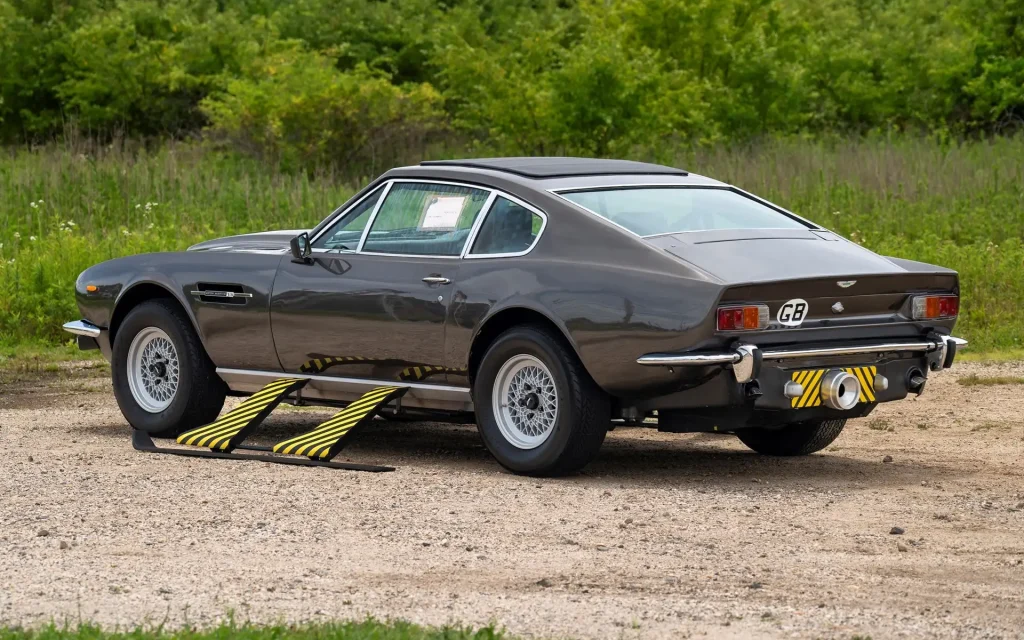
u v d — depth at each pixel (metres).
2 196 29.14
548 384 10.70
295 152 38.78
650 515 9.41
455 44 42.06
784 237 10.88
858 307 10.39
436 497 10.00
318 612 7.02
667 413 10.59
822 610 7.06
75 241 24.22
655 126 37.91
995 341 19.72
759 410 10.09
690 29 42.94
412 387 11.58
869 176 29.67
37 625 6.75
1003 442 12.76
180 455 11.85
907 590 7.46
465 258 11.18
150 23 47.78
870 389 10.44
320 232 12.16
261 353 12.31
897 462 11.79
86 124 45.09
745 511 9.55
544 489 10.35
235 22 47.50
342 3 52.41
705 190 11.62
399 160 39.50
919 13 48.91
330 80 40.00
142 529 8.97
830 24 49.59
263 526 9.05
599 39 39.94
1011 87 43.19
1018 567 7.98
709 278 9.83
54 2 47.66
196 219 28.34
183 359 12.73
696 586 7.55
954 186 28.97
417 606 7.15
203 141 40.91
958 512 9.54
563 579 7.71
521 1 53.97
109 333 13.46
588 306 10.22
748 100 41.28
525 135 39.38
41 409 15.23
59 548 8.45
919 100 44.94
